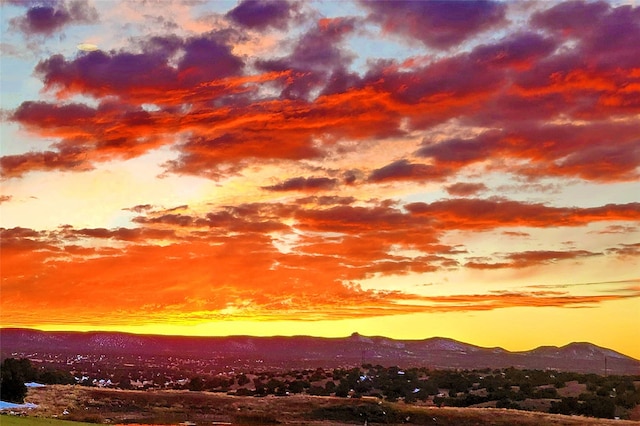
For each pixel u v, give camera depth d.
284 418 103.00
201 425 96.12
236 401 110.69
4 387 102.50
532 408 109.81
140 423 95.69
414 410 103.81
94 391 113.38
